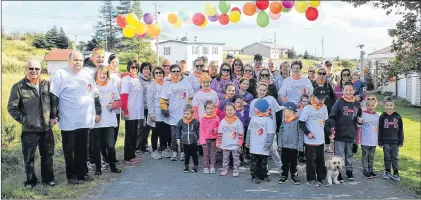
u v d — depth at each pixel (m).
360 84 8.02
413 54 6.94
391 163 6.59
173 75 7.52
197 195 5.54
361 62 12.75
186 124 6.75
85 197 5.39
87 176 6.18
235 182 6.18
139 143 8.28
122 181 6.19
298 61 7.09
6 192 5.39
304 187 5.95
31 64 5.46
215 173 6.69
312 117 6.03
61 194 5.46
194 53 38.38
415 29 7.01
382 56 13.78
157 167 7.09
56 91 5.73
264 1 6.77
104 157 7.16
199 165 7.25
